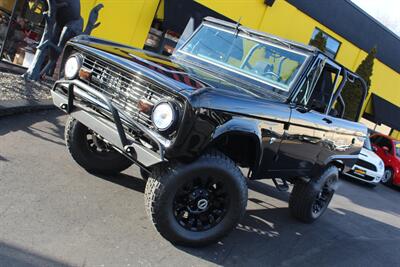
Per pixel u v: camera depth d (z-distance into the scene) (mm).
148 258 3492
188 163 3455
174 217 3615
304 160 4848
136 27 12141
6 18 9734
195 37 5094
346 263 4879
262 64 4535
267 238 4824
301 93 4363
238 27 4941
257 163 3959
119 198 4414
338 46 17891
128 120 3426
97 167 4789
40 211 3676
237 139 3873
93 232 3617
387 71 20578
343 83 5133
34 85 7445
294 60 4457
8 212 3504
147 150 3350
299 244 4973
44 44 7605
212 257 3863
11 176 4117
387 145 14875
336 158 5480
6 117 5695
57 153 5082
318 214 5750
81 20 8078
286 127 4168
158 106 3240
